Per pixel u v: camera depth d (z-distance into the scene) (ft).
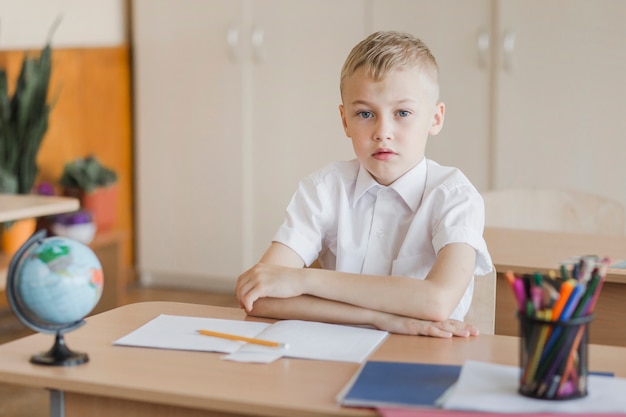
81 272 4.99
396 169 6.55
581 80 14.74
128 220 17.70
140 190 17.66
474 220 6.45
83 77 16.42
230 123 16.84
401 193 6.69
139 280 17.95
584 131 14.82
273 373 4.85
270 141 16.65
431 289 5.85
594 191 14.87
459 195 6.54
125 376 4.81
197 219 17.31
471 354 5.22
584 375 4.33
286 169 16.60
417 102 6.40
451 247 6.22
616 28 14.48
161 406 4.88
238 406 4.44
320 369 4.93
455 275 6.02
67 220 14.56
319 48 16.11
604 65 14.58
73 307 4.97
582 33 14.66
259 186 16.84
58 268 4.93
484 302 6.86
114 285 15.62
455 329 5.65
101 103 16.88
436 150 15.72
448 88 15.51
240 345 5.35
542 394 4.29
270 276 6.00
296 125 16.43
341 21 15.93
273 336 5.52
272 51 16.40
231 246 17.16
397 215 6.79
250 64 16.57
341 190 6.95
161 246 17.65
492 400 4.27
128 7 17.56
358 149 6.56
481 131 15.39
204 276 17.43
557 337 4.27
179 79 17.07
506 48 15.01
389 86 6.31
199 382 4.70
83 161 15.83
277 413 4.37
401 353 5.23
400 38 6.45
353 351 5.23
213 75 16.84
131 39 17.58
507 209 10.43
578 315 4.30
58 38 15.93
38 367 4.97
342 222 6.89
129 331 5.71
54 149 15.92
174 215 17.47
